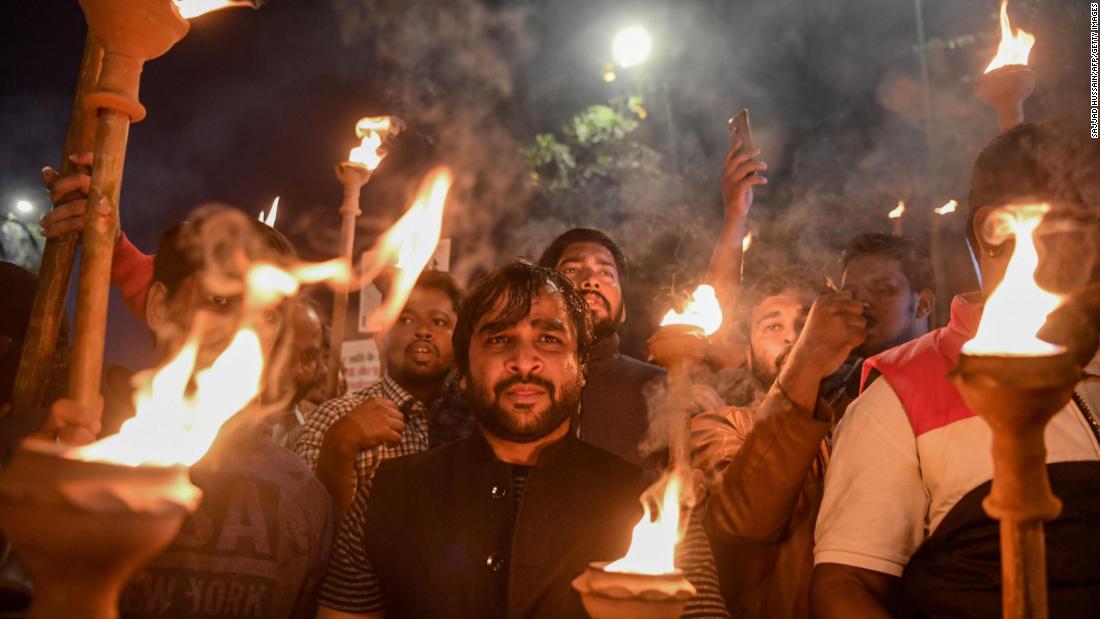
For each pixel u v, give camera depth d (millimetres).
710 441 2258
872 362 1828
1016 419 837
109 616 774
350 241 3033
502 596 1842
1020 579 863
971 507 1582
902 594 1695
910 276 3031
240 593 1792
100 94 1155
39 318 1433
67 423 1087
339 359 3102
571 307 2072
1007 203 1609
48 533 729
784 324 2607
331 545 2045
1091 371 1581
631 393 2914
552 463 1964
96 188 1150
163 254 1898
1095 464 1507
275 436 3412
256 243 1920
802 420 1839
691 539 1842
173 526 779
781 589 2021
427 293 3465
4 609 937
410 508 1956
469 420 3250
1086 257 1506
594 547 1872
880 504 1679
